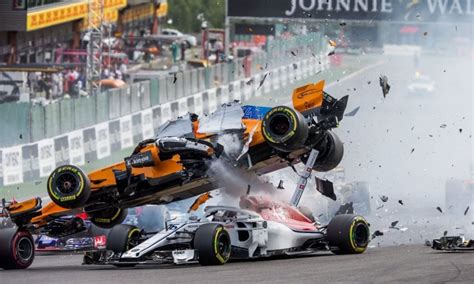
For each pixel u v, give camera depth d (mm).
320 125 60500
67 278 53719
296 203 62312
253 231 58250
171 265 59031
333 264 54938
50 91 169500
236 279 49594
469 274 48156
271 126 58531
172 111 153875
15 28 187125
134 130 141125
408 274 48938
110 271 57031
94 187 61219
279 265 55594
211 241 56156
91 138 129125
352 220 60844
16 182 111812
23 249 61531
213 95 169875
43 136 119375
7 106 113938
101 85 178875
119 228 61094
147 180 60281
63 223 64688
